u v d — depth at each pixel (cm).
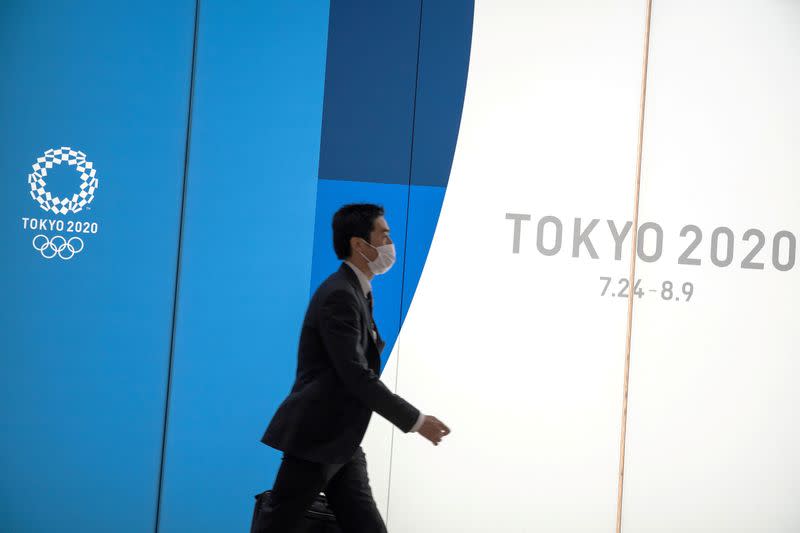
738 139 453
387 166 423
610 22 443
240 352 411
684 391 448
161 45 403
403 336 425
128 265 402
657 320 448
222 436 411
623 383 443
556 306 438
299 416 287
